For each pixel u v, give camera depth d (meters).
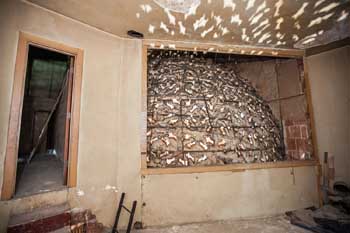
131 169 2.08
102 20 1.93
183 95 2.68
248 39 2.35
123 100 2.18
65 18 1.84
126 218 2.00
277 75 3.10
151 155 2.26
